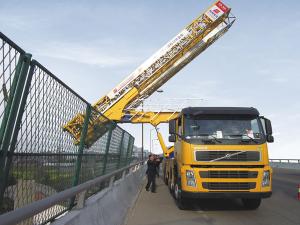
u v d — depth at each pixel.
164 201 14.62
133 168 19.70
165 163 22.22
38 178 5.16
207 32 30.02
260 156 11.70
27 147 4.69
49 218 5.57
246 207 12.80
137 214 11.47
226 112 12.13
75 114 7.04
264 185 11.59
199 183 11.49
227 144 11.72
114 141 14.70
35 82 4.78
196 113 12.06
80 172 7.88
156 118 28.16
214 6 29.55
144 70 29.16
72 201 6.72
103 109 28.53
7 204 4.31
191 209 12.61
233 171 11.54
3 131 4.01
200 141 11.77
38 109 4.95
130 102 29.06
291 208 12.90
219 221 10.41
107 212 8.18
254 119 12.22
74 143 7.22
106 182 11.97
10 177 4.37
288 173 34.06
